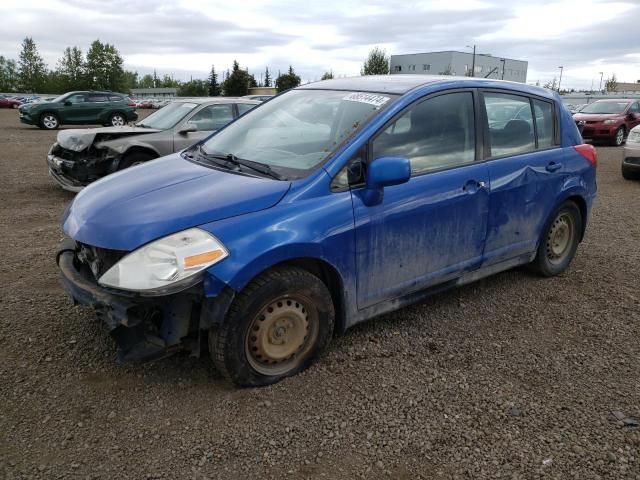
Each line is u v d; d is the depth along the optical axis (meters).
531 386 3.23
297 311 3.14
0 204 7.85
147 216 2.85
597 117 18.70
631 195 9.27
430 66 82.31
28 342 3.56
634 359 3.57
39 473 2.45
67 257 3.27
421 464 2.57
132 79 129.75
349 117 3.53
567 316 4.20
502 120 4.19
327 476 2.49
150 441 2.67
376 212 3.30
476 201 3.87
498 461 2.60
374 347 3.63
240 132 4.04
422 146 3.61
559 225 4.84
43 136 19.67
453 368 3.40
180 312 2.82
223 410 2.92
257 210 2.94
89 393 3.04
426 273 3.71
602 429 2.84
